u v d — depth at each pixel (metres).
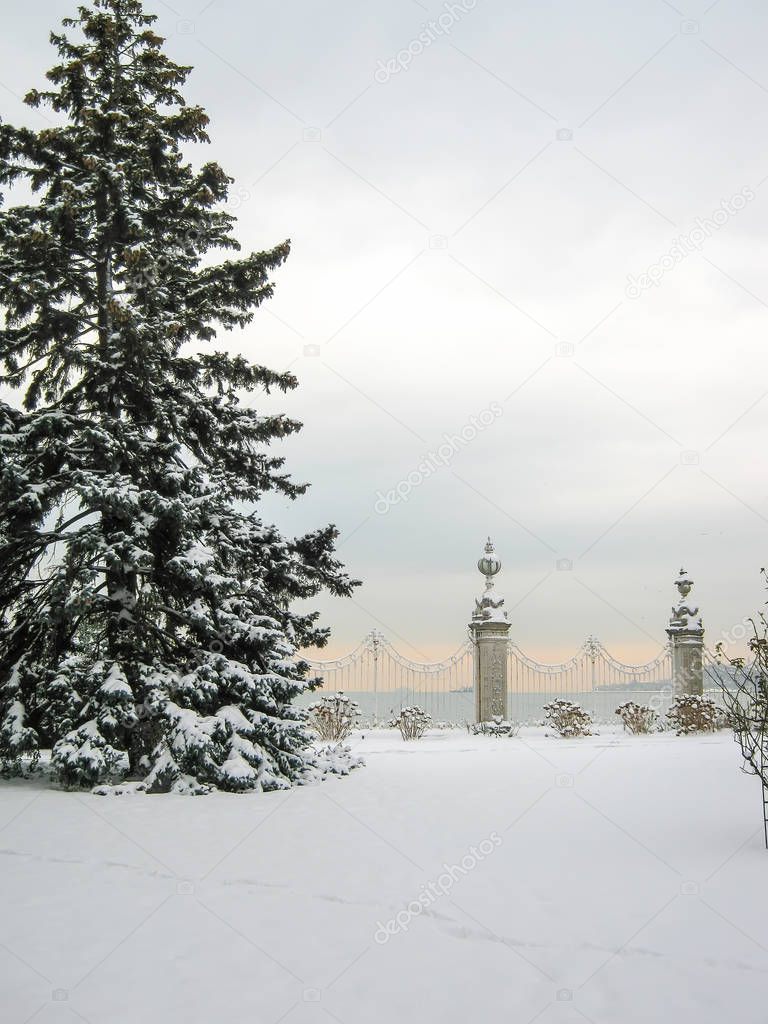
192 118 15.49
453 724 27.47
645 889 6.96
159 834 9.66
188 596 15.21
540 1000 4.89
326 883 7.34
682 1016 4.62
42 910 6.71
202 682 13.87
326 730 23.30
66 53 15.81
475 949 5.71
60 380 16.94
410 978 5.25
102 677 13.70
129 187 15.53
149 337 14.41
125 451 14.37
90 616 15.12
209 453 17.17
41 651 15.26
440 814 10.61
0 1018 4.78
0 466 13.77
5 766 14.67
